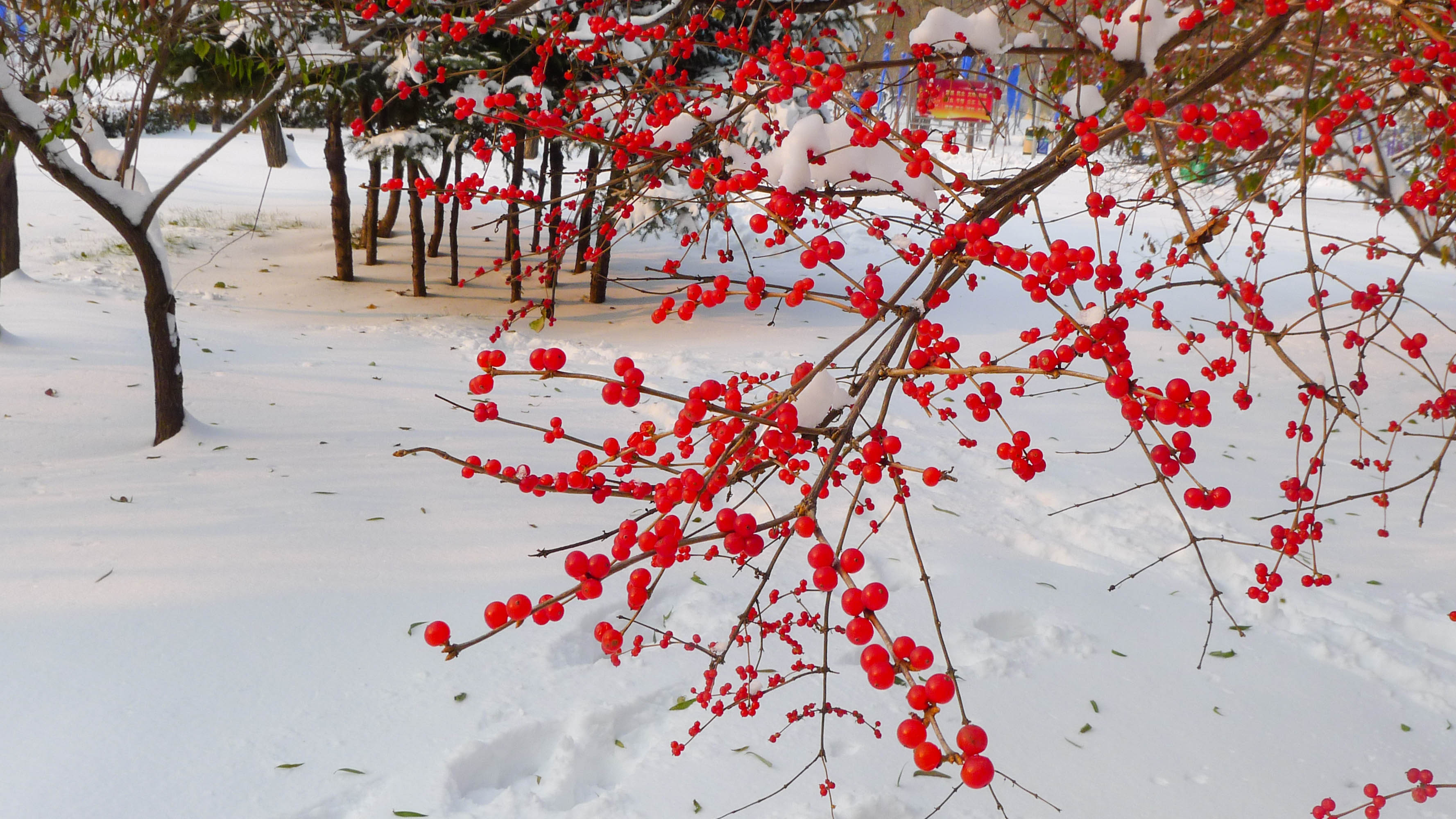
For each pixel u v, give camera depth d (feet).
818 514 16.06
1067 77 9.62
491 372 4.38
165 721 9.63
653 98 8.65
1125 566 15.12
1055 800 9.36
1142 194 9.87
